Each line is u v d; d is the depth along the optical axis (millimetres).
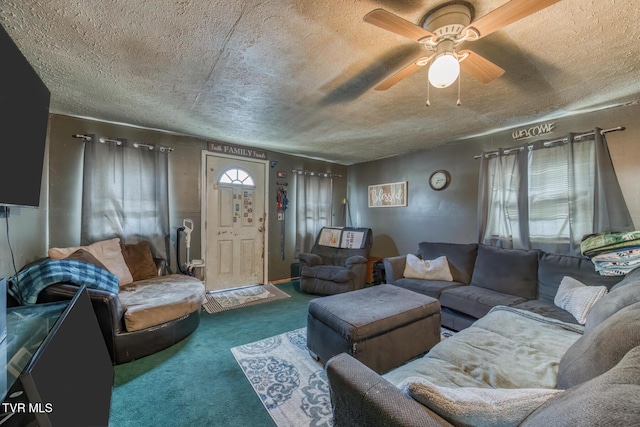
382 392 840
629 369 574
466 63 1452
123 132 3061
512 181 2941
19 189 1176
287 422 1470
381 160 4676
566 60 1673
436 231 3830
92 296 1921
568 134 2520
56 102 2391
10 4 1217
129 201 3012
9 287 1841
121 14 1297
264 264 4250
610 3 1205
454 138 3443
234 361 2064
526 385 1144
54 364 987
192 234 3590
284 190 4469
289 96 2223
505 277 2609
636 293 1303
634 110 2258
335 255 4258
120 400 1626
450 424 763
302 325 2734
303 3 1232
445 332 2568
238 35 1464
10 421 866
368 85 2021
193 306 2455
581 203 2465
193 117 2758
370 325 1744
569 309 1962
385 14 1095
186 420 1480
